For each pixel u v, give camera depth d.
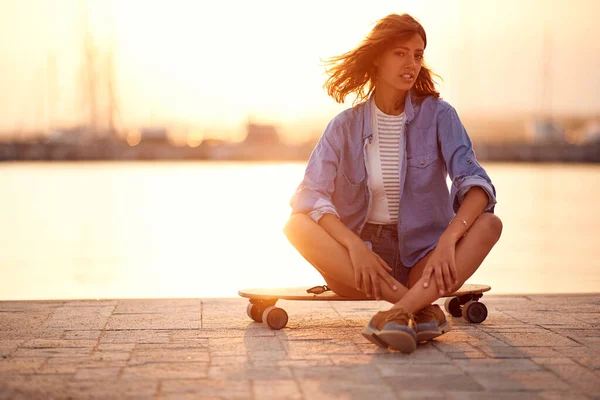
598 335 3.67
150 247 11.29
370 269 3.33
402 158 3.62
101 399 2.60
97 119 75.69
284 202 21.12
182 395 2.64
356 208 3.70
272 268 8.96
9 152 73.69
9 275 8.49
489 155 73.94
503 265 9.46
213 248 11.16
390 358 3.18
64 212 17.80
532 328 3.86
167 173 44.47
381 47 3.55
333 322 4.05
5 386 2.76
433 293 3.29
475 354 3.25
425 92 3.77
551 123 74.75
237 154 79.38
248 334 3.71
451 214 3.71
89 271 8.77
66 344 3.49
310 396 2.63
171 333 3.75
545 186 31.48
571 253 10.74
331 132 3.69
